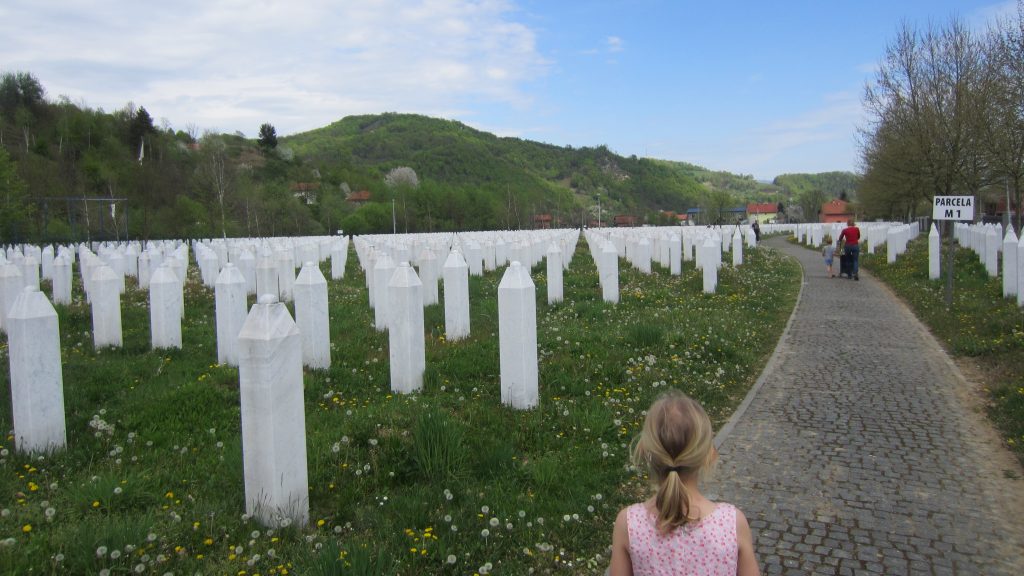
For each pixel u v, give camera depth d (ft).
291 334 15.16
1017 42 67.72
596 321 39.75
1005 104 70.03
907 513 16.78
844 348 36.29
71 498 15.92
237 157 345.51
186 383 25.52
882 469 19.57
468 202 304.91
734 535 8.00
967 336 36.17
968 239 82.58
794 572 14.11
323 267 84.07
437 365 28.30
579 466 18.98
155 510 15.43
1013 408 23.94
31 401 18.74
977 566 14.26
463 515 15.61
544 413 23.22
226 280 29.86
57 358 19.33
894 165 97.91
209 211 190.90
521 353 23.52
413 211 280.10
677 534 7.98
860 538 15.55
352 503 16.25
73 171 185.88
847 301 54.95
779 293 59.06
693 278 63.93
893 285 64.13
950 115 82.38
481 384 26.18
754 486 18.56
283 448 14.98
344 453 18.66
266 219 211.20
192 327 39.09
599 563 14.32
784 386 28.91
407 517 15.33
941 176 83.97
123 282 55.57
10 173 121.19
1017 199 74.69
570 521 15.67
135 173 215.10
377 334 36.17
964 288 54.34
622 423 22.88
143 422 21.63
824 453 20.93
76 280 65.51
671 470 8.16
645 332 34.09
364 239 109.91
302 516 15.43
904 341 37.78
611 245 48.08
